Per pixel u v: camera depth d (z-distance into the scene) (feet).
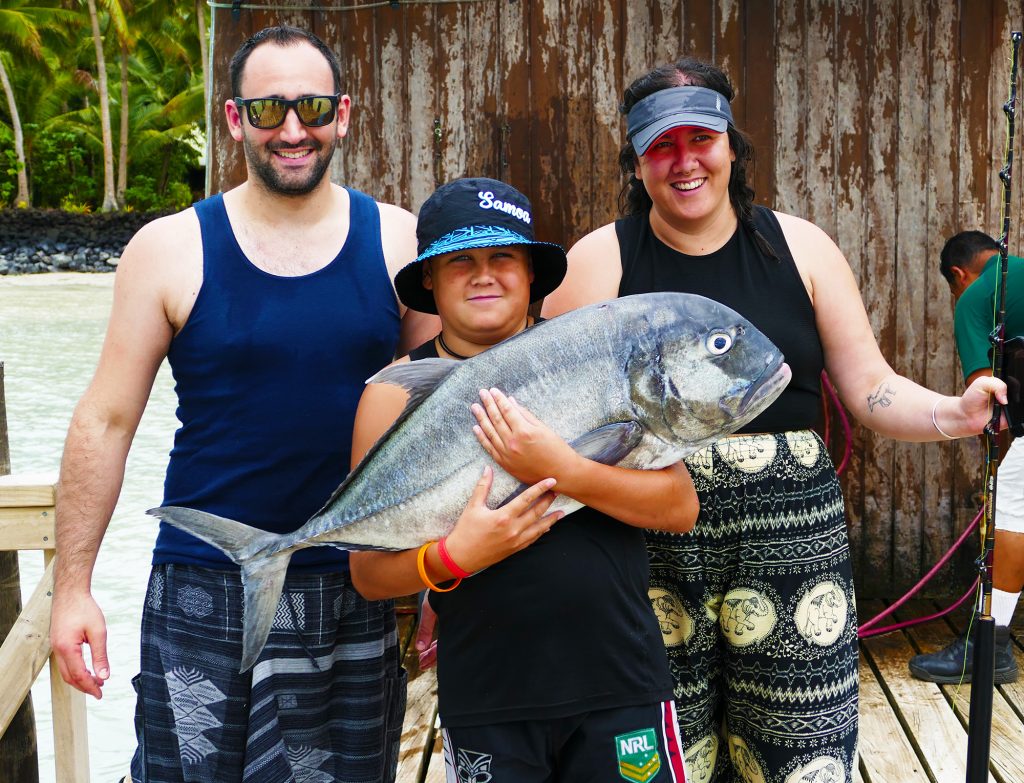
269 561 7.42
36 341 54.29
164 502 8.75
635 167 9.61
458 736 7.41
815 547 8.71
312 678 8.51
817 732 8.68
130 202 143.84
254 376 8.36
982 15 17.15
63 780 11.42
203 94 138.00
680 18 17.33
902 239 17.56
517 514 6.76
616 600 7.38
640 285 9.05
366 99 17.71
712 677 9.14
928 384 17.75
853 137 17.43
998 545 14.90
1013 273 14.46
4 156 139.13
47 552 11.24
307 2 17.46
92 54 148.46
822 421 17.89
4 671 11.18
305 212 8.51
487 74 17.57
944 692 14.94
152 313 8.37
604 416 6.90
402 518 7.13
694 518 7.72
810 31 17.30
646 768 7.26
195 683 8.37
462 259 7.53
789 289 8.87
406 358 8.04
